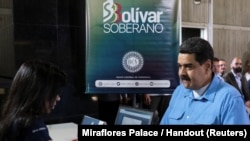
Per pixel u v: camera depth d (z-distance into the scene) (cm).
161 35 288
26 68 129
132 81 289
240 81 464
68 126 271
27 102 124
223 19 516
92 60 288
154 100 333
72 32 330
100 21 286
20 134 119
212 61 133
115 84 289
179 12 291
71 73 330
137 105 330
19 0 301
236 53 535
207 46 130
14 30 299
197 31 501
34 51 309
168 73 290
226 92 130
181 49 131
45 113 132
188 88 136
